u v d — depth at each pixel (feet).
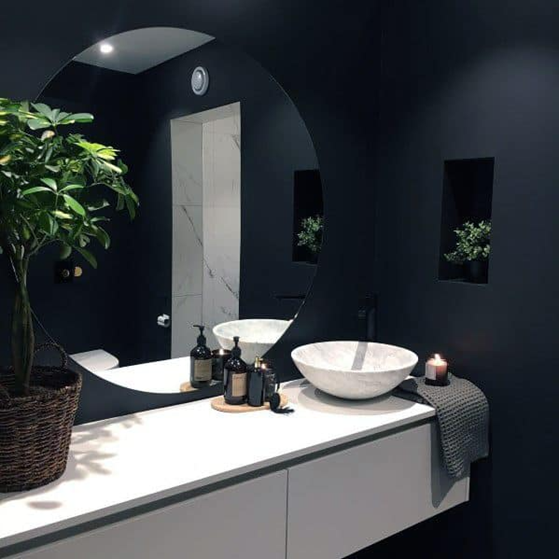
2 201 4.21
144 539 4.41
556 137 6.19
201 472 4.72
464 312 7.13
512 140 6.56
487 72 6.75
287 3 6.93
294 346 7.37
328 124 7.44
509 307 6.69
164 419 5.90
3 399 4.21
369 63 7.80
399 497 6.22
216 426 5.73
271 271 7.06
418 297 7.64
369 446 5.84
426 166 7.45
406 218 7.72
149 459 4.96
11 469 4.30
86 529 4.23
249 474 5.07
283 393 6.79
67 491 4.40
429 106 7.37
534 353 6.50
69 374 4.91
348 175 7.72
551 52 6.19
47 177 4.33
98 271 5.71
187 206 6.26
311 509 5.43
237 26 6.52
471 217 7.71
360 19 7.64
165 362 6.23
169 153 6.08
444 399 6.49
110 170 4.82
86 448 5.16
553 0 6.14
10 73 5.02
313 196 7.38
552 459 6.44
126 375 5.97
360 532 5.89
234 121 6.57
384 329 8.09
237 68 6.56
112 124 5.66
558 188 6.20
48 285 5.42
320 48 7.28
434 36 7.27
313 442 5.38
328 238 7.59
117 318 5.86
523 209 6.51
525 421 6.63
